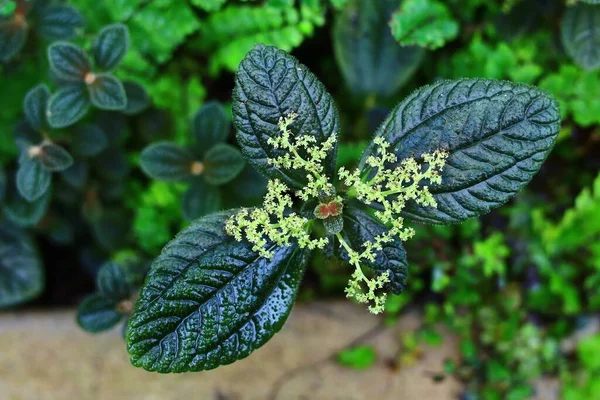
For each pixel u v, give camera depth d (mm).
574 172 408
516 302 399
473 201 265
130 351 261
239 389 395
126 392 389
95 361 390
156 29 368
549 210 407
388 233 264
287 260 270
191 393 392
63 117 321
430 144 265
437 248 387
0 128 389
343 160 388
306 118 265
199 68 401
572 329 411
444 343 409
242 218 263
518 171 260
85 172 374
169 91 386
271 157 269
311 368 398
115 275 328
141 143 402
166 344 263
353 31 369
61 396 387
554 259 407
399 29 353
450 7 384
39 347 390
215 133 337
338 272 402
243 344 269
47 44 362
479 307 402
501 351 406
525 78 371
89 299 326
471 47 385
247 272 268
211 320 266
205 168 334
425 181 267
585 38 353
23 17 340
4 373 387
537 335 406
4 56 342
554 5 369
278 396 395
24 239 392
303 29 361
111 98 323
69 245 427
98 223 399
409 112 266
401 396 402
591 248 402
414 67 375
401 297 395
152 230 391
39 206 364
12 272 391
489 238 388
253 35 371
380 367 403
